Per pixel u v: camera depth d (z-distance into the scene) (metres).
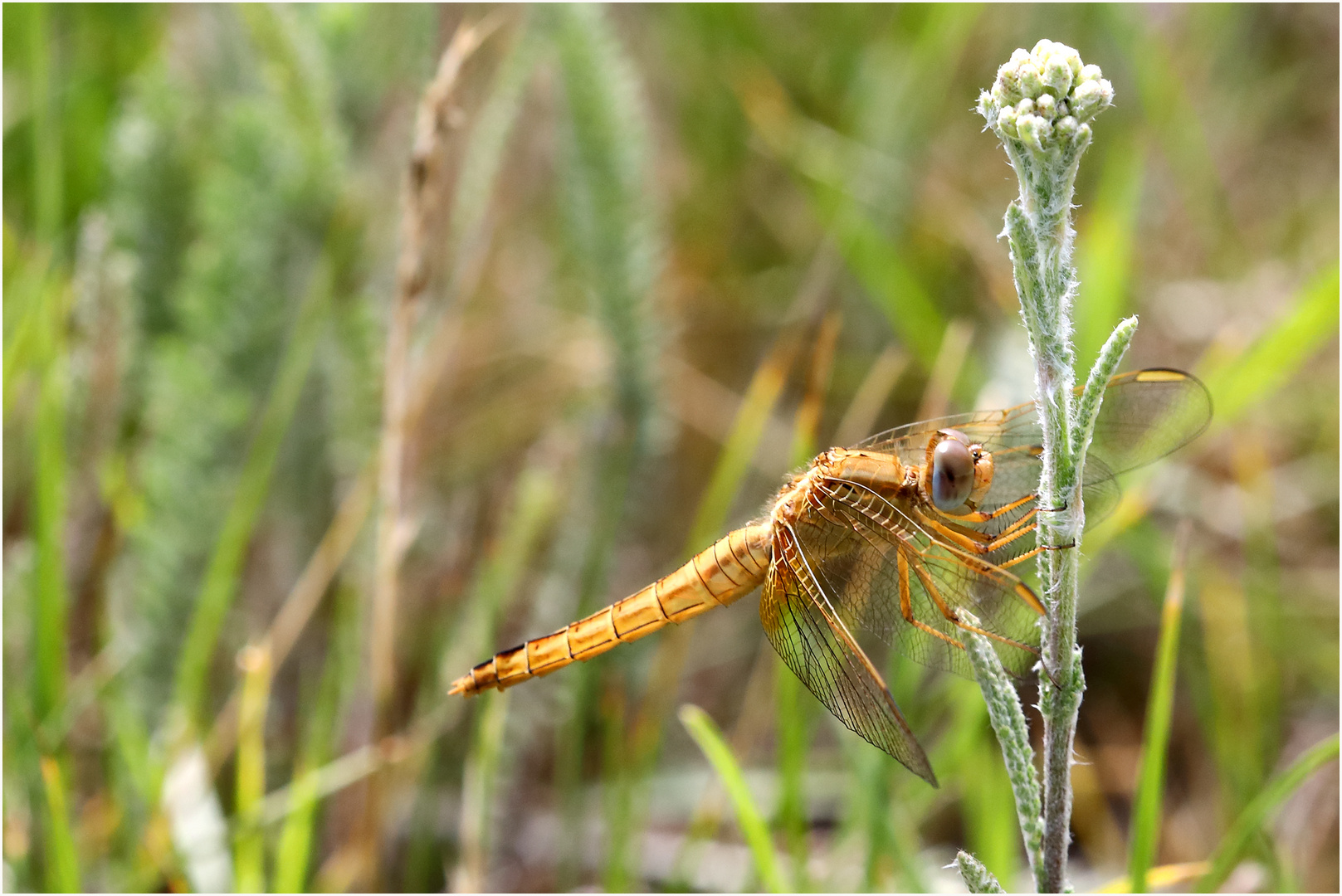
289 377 0.35
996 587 0.32
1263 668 0.37
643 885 0.36
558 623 0.35
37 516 0.34
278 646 0.35
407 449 0.35
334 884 0.34
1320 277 0.36
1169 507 0.38
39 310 0.34
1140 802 0.32
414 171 0.34
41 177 0.35
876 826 0.33
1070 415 0.29
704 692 0.38
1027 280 0.29
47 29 0.37
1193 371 0.38
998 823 0.34
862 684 0.32
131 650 0.35
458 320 0.37
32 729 0.33
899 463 0.32
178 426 0.35
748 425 0.36
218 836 0.34
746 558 0.33
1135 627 0.37
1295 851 0.35
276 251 0.35
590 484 0.35
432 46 0.35
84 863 0.34
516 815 0.36
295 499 0.36
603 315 0.35
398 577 0.35
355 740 0.35
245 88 0.37
